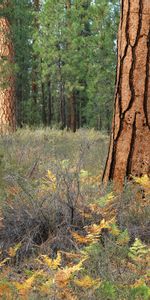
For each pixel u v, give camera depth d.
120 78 5.44
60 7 19.36
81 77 19.92
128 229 4.08
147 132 5.32
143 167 5.32
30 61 25.17
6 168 6.48
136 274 3.30
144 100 5.30
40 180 5.41
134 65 5.31
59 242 3.95
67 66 19.31
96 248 3.58
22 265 3.70
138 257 3.44
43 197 4.64
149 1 5.25
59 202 4.35
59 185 4.60
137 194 4.88
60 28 19.38
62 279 3.04
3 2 14.91
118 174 5.44
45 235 4.17
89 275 3.37
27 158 7.75
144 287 2.96
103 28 16.59
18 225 4.23
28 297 3.04
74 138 13.34
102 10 16.28
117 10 16.41
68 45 19.53
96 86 17.64
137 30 5.29
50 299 2.99
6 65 15.11
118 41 5.52
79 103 33.06
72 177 5.06
